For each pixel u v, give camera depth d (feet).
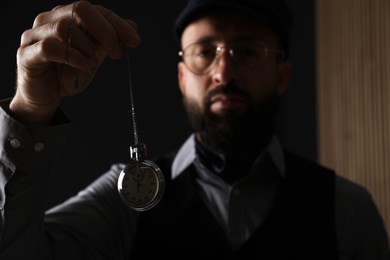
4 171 2.75
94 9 2.60
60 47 2.44
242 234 4.06
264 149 4.30
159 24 9.64
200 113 4.22
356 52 6.52
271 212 4.11
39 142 2.77
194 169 4.34
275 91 4.49
